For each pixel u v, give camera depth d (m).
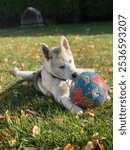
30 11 8.59
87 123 1.93
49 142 1.79
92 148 1.71
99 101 2.08
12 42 5.21
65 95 2.24
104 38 5.57
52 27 8.15
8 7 8.79
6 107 2.24
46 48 2.22
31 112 2.12
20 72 2.69
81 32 6.86
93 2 8.89
